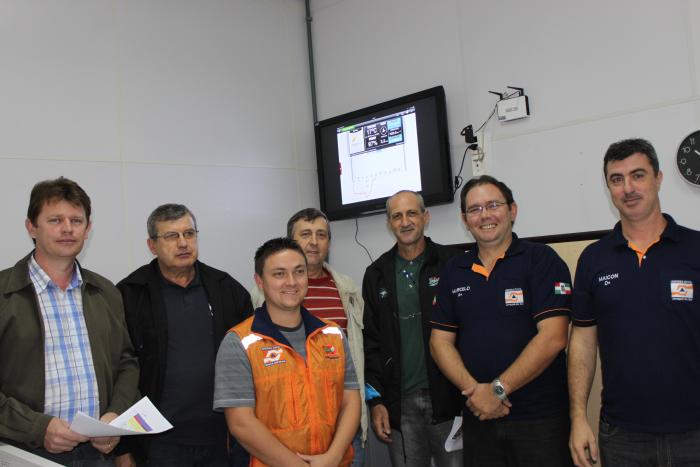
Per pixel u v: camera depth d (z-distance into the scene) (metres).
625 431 1.88
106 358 2.03
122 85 3.40
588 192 3.02
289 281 1.94
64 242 1.92
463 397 2.28
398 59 3.86
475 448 2.17
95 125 3.28
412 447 2.53
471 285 2.19
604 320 1.93
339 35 4.20
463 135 3.46
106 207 3.29
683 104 2.72
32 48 3.08
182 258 2.22
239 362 1.88
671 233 1.87
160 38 3.59
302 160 4.26
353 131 3.96
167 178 3.55
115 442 1.95
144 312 2.23
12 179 2.97
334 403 1.97
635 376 1.84
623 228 1.97
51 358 1.90
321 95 4.31
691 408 1.79
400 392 2.54
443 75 3.62
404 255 2.66
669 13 2.76
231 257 3.81
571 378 2.02
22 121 3.03
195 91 3.72
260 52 4.08
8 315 1.85
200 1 3.79
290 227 2.56
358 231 4.11
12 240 2.95
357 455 2.46
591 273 1.99
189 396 2.19
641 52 2.84
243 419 1.82
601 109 2.97
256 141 4.00
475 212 2.18
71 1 3.23
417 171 3.63
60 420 1.79
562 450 2.03
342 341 2.07
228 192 3.83
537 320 2.06
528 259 2.14
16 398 1.85
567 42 3.09
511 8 3.30
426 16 3.70
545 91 3.17
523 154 3.26
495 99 3.37
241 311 2.41
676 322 1.80
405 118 3.69
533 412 2.04
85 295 2.04
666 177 2.78
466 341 2.17
